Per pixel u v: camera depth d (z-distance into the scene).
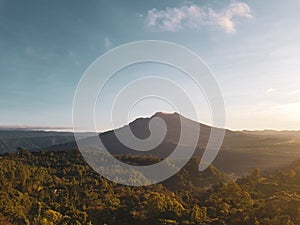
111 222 57.91
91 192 78.50
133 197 69.25
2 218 56.94
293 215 49.03
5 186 73.00
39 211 59.22
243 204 57.41
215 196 66.56
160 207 56.91
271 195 64.56
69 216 58.91
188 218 53.22
